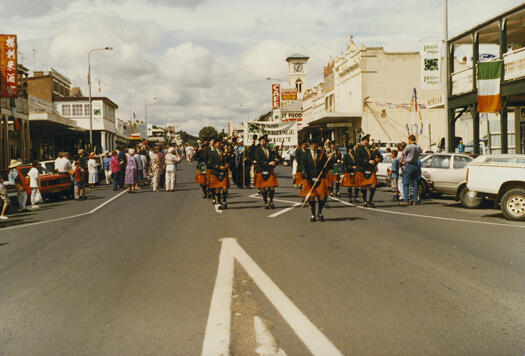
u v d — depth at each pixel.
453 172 14.82
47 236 9.80
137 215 12.62
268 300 4.99
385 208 13.21
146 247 8.10
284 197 16.48
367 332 4.09
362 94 41.28
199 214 12.33
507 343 3.83
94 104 58.09
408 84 41.66
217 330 4.19
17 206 17.88
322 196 10.52
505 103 17.94
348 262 6.63
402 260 6.72
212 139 13.48
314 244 7.94
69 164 19.34
